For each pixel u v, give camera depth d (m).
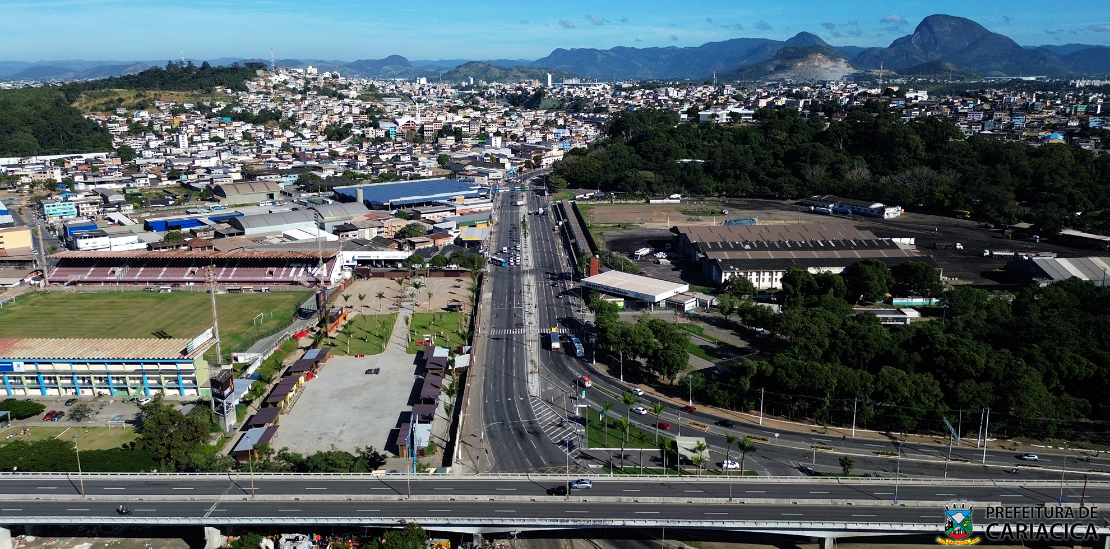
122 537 137.25
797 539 137.88
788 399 183.62
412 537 124.00
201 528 139.12
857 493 140.38
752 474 155.62
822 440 173.38
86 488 140.62
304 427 181.00
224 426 177.62
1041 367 184.00
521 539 137.62
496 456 164.38
